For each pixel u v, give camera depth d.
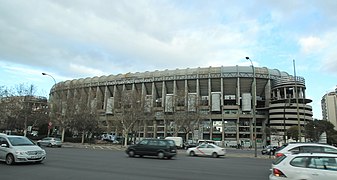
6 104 56.66
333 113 102.44
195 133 74.50
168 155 23.41
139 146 24.20
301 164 8.35
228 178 12.44
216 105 106.94
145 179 11.39
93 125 61.06
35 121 59.56
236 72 109.12
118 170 14.09
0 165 14.41
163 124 106.00
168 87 117.88
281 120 102.38
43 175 11.57
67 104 59.88
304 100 102.31
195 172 14.27
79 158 20.69
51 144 39.59
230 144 101.94
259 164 21.08
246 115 105.06
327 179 7.95
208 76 110.44
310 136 68.62
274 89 110.62
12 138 15.73
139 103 61.09
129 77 121.19
